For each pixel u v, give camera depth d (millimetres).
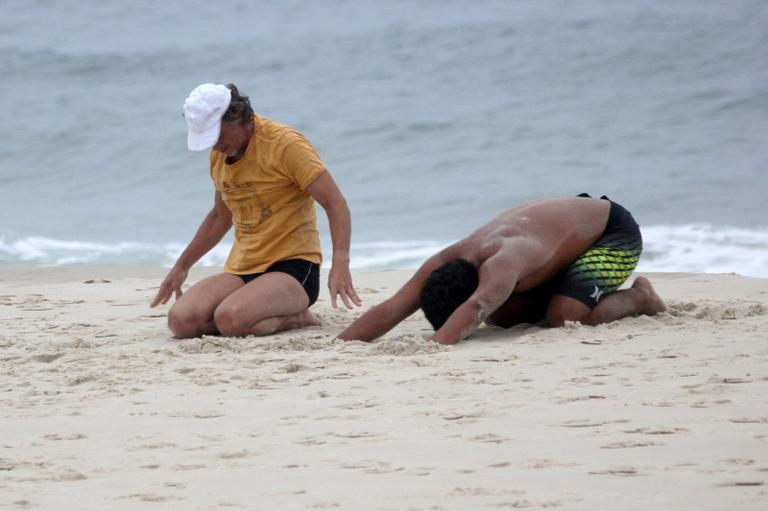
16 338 26938
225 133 25781
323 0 170375
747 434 14922
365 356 22828
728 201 63656
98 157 94188
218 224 28438
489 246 24688
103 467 14633
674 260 49688
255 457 14914
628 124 88500
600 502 12031
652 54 110250
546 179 74000
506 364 21188
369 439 15672
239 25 155250
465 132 89875
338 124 94688
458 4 150750
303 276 27172
